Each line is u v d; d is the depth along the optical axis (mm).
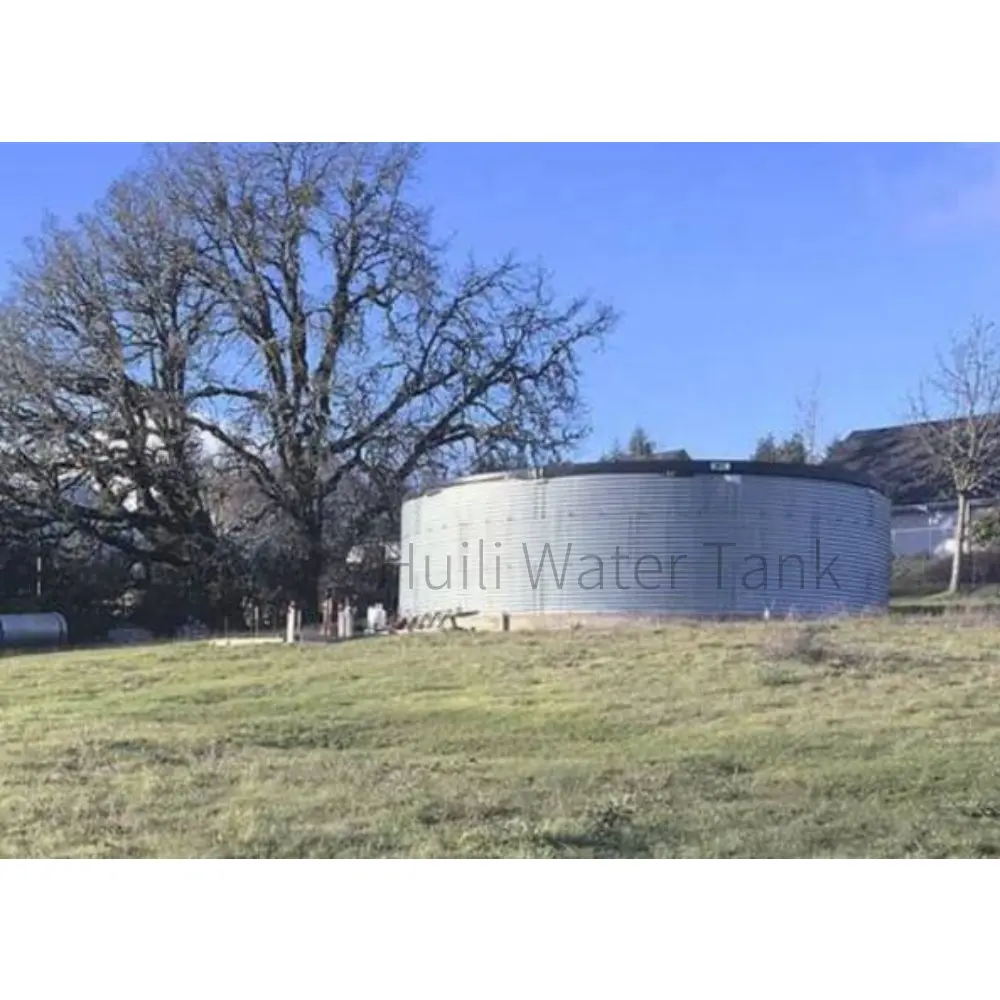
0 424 43125
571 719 17984
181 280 45031
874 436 64312
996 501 53000
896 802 12852
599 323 61062
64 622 42812
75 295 44094
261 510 45438
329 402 45156
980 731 16391
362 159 45625
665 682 20031
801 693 18953
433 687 20875
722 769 14781
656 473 28953
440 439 47188
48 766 14820
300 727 18094
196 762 15133
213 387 45062
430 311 46188
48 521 44250
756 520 28891
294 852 10562
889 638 23328
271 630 40812
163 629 46469
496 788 13375
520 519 30062
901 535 57688
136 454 44469
